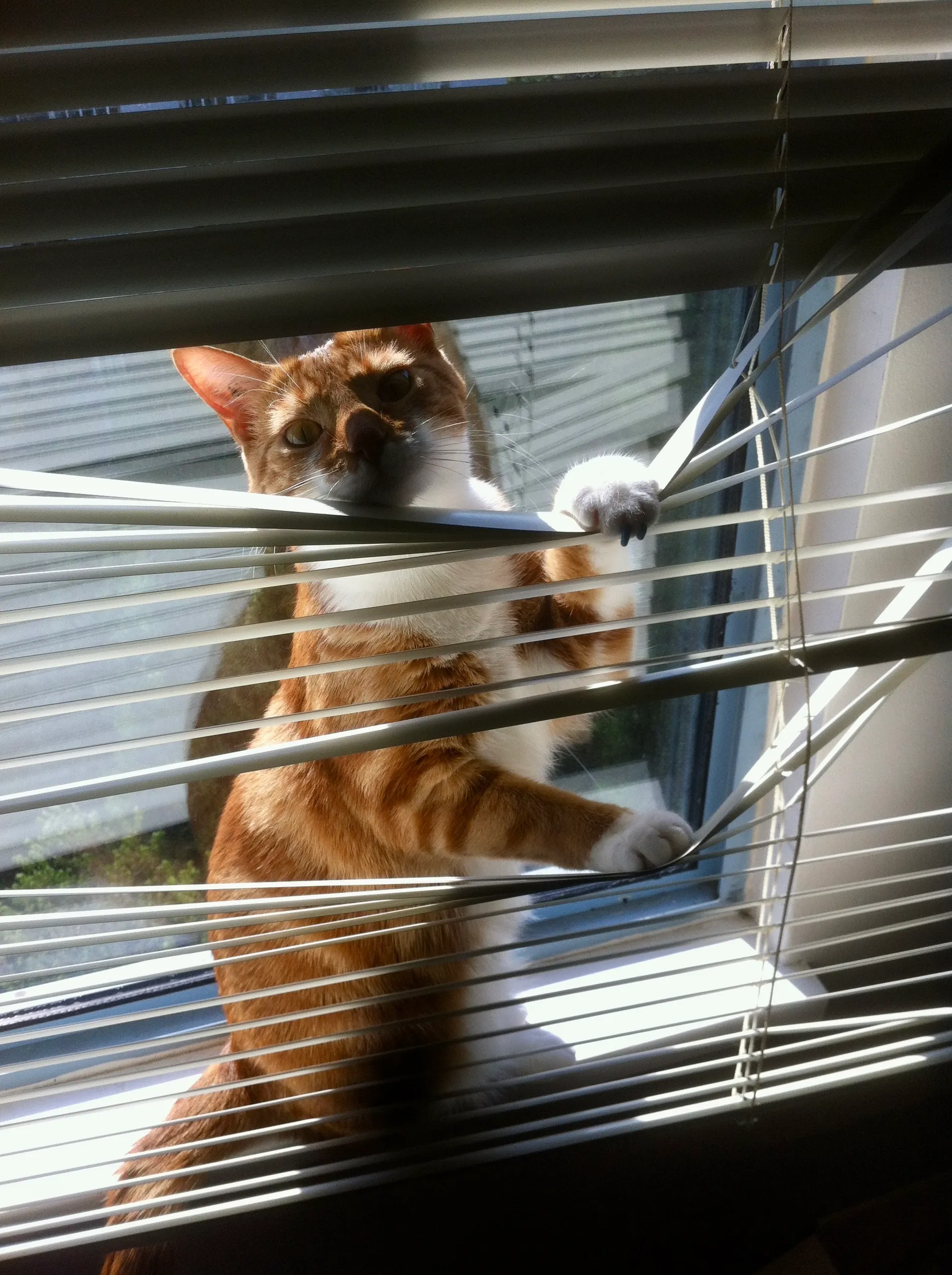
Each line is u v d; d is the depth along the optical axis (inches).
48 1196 15.7
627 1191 17.6
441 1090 17.3
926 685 17.0
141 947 18.5
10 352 11.5
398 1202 16.9
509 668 18.3
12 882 17.7
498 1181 17.0
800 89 12.2
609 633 18.6
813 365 16.6
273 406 17.7
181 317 11.7
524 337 18.1
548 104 11.7
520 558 18.6
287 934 13.6
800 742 15.4
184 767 12.5
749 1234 18.5
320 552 12.0
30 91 10.9
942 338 15.3
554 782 20.3
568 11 12.0
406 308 12.1
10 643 16.6
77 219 11.3
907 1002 19.1
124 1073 17.2
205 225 11.5
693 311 17.8
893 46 12.4
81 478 11.4
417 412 18.0
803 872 18.1
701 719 19.7
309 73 11.3
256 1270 16.8
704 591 19.3
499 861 18.2
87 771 17.5
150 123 11.1
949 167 12.3
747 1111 16.3
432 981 18.0
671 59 12.0
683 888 19.9
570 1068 15.7
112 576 12.1
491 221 11.8
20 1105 17.2
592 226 12.0
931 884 18.6
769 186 12.3
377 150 11.6
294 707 17.9
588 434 18.8
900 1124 18.4
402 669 17.4
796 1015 17.9
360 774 17.1
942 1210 17.6
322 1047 17.3
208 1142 14.7
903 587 16.0
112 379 16.5
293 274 11.7
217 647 17.9
